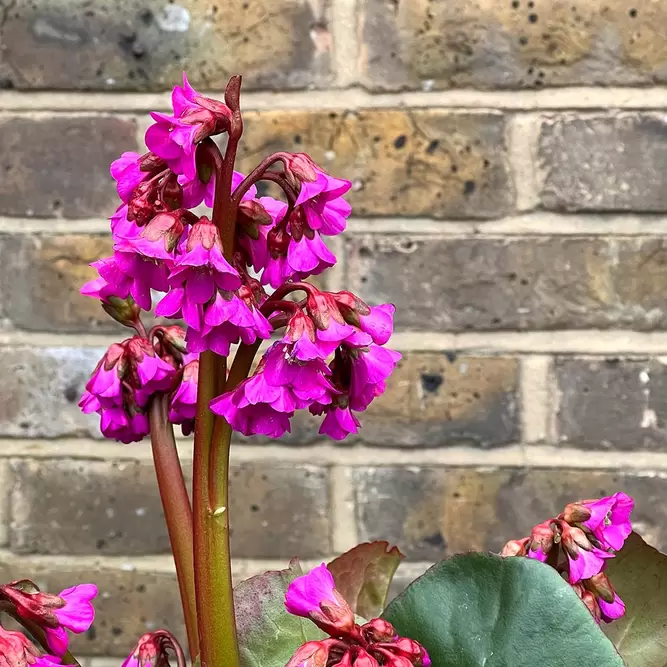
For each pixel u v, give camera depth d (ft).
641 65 2.54
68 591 1.72
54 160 2.62
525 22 2.54
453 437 2.66
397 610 1.62
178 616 2.76
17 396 2.70
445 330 2.63
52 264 2.66
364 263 2.62
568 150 2.57
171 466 1.76
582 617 1.50
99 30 2.58
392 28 2.56
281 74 2.58
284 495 2.71
